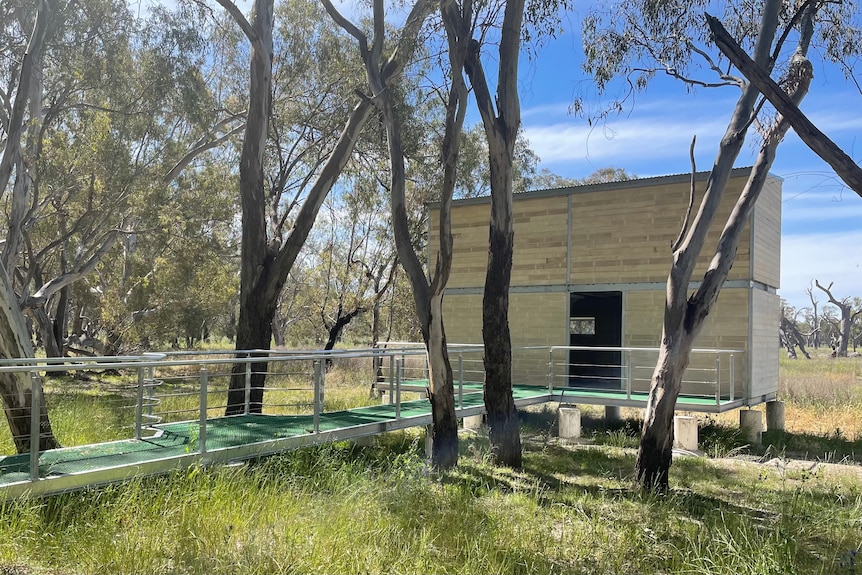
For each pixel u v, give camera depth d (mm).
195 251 18875
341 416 9250
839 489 7742
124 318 21891
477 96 8477
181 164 18422
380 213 23844
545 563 4969
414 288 8484
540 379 14188
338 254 26469
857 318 61531
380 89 8797
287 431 7848
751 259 12078
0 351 7383
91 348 27984
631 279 13359
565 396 12555
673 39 8031
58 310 22281
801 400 16312
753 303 12125
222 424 8367
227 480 5996
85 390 15984
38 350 27047
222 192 19828
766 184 12930
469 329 15117
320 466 7062
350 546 4879
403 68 9523
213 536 4898
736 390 12078
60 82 15312
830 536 5941
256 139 11922
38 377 5508
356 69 18094
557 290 14133
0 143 14805
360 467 7418
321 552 4680
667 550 5344
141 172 16750
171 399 13422
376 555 4781
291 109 18781
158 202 17156
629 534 5594
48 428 7684
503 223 8625
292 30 18375
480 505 6254
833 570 5152
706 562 5043
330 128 18562
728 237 7559
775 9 7254
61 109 14977
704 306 7551
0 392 7426
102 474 5723
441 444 8383
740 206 7594
